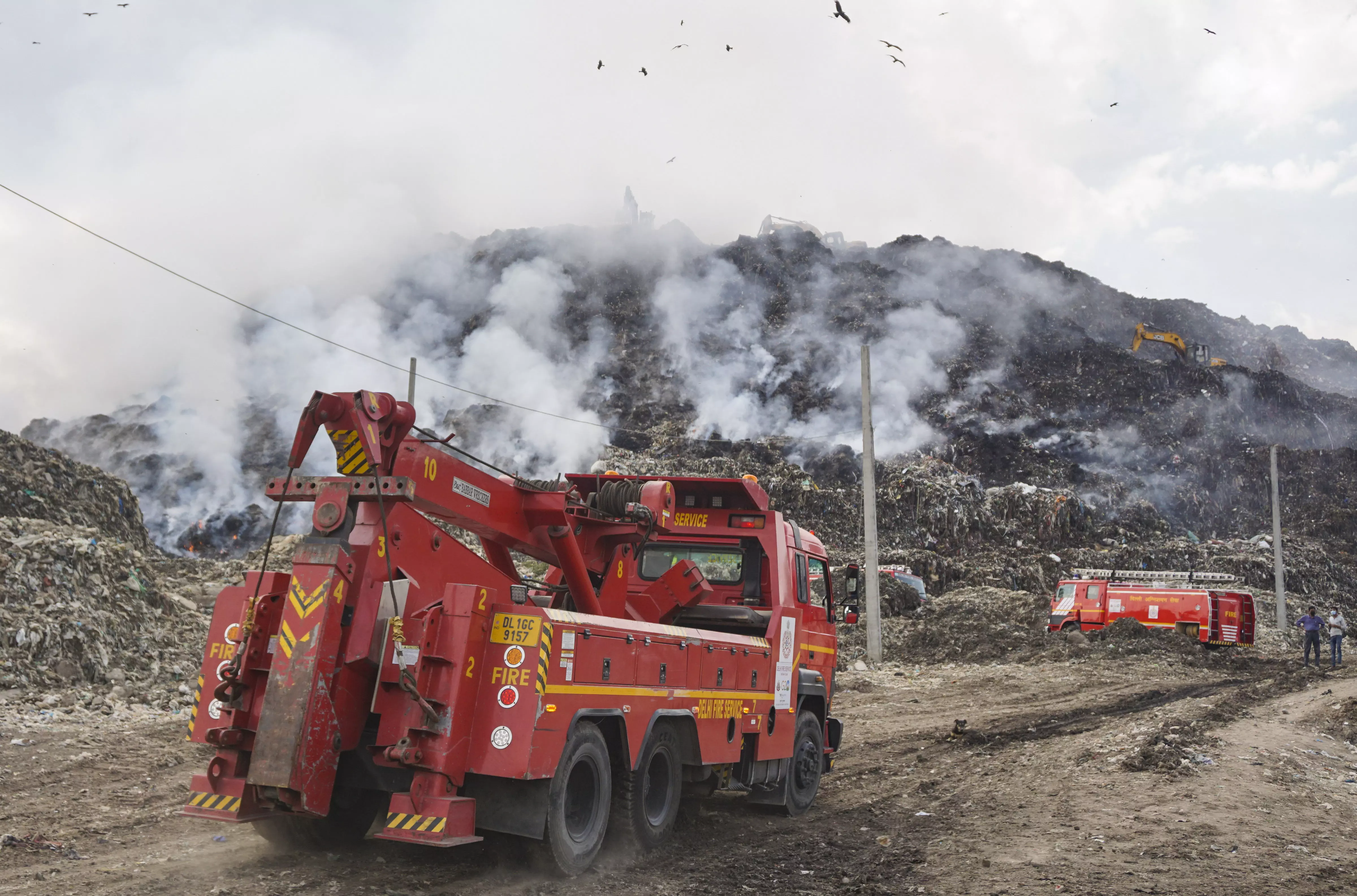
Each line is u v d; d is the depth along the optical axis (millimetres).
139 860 6547
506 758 5980
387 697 5965
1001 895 6809
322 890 5926
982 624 33875
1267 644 39719
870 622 29734
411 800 5828
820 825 9375
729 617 9633
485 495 7352
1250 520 76375
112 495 24344
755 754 9047
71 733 11492
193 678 15852
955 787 11633
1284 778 11695
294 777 5578
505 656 6160
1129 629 33719
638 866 7164
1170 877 7336
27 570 15531
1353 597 58844
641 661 7281
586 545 8695
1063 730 16906
